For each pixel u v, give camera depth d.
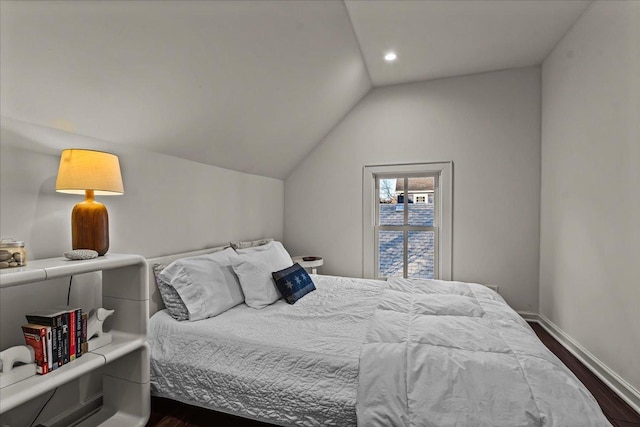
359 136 3.66
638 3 1.75
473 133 3.30
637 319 1.76
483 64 3.09
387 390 1.25
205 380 1.55
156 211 2.11
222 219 2.82
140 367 1.54
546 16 2.34
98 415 1.58
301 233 3.89
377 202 3.72
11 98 1.27
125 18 1.30
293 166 3.83
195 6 1.46
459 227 3.34
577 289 2.40
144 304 1.52
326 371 1.41
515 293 3.18
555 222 2.77
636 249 1.77
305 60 2.37
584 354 2.28
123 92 1.58
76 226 1.45
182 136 2.15
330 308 2.13
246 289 2.21
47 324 1.21
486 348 1.43
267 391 1.44
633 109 1.79
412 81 3.46
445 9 2.25
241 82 2.11
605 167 2.05
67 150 1.42
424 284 2.58
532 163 3.13
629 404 1.80
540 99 3.10
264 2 1.68
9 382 1.08
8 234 1.33
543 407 1.09
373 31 2.51
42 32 1.15
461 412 1.13
